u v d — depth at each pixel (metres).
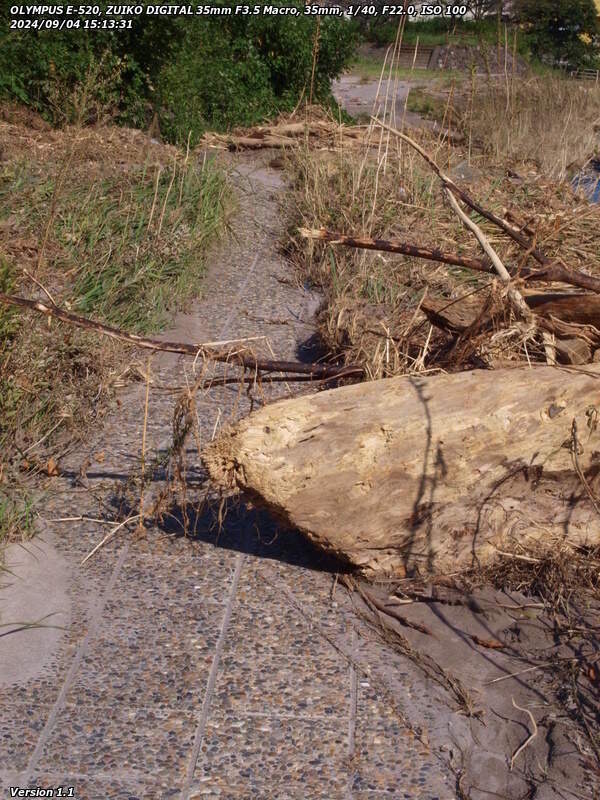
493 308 4.09
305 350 6.20
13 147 8.77
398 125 14.40
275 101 14.45
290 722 3.06
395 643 3.45
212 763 2.89
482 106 12.77
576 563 3.80
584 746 2.97
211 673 3.26
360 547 3.69
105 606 3.61
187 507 4.29
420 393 3.65
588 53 20.09
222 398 5.37
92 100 9.47
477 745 3.00
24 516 4.16
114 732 3.00
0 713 3.06
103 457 4.75
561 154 11.40
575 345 4.16
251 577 3.82
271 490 3.52
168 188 8.19
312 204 8.11
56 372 5.12
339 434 3.54
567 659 3.37
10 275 5.18
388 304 6.25
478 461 3.62
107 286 6.44
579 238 7.57
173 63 12.01
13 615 3.54
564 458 3.71
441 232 7.61
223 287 7.30
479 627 3.56
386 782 2.84
